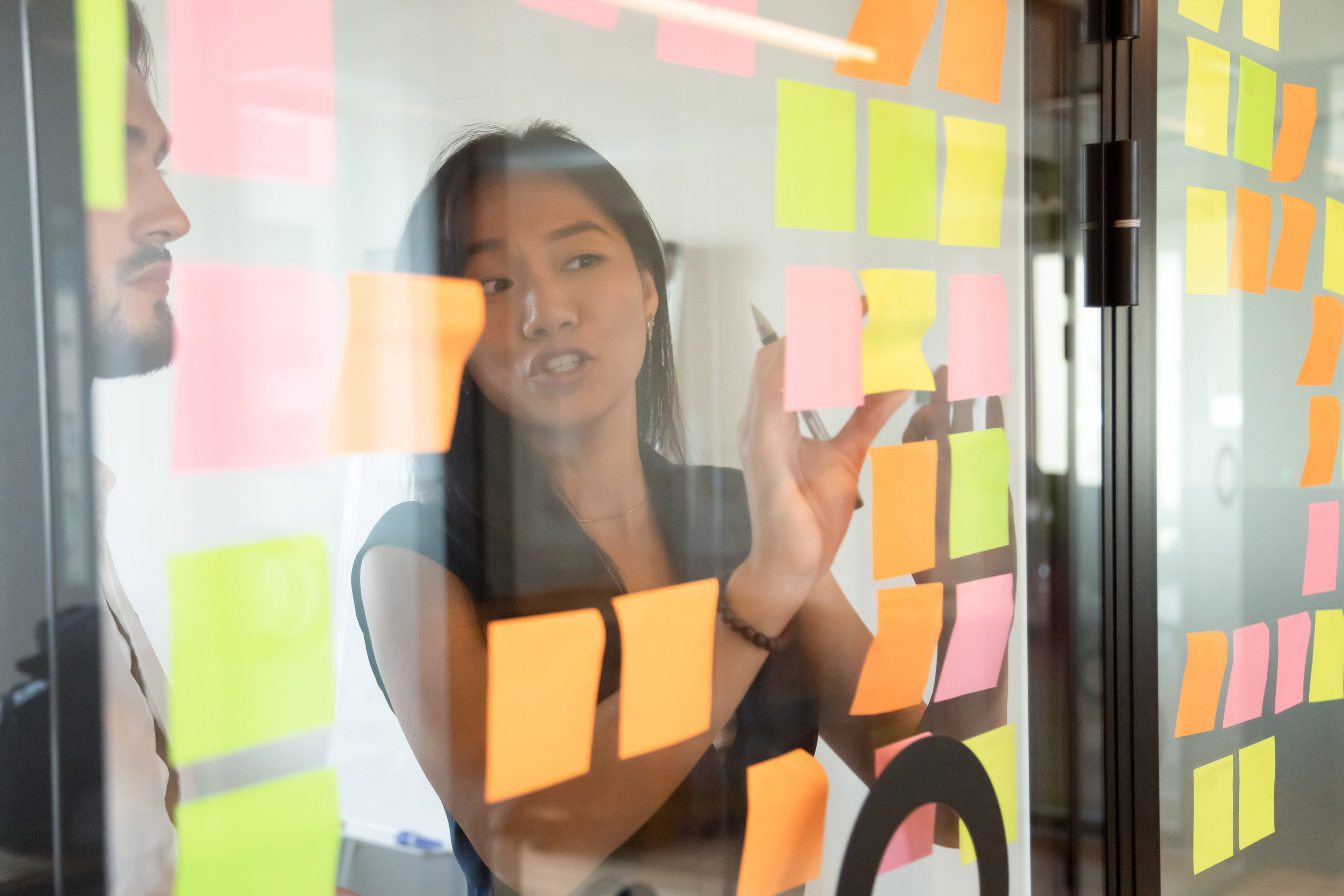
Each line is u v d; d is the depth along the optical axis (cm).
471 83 42
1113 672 78
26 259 32
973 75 65
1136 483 79
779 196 55
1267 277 89
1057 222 72
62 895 33
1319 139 93
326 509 39
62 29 32
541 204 45
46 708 33
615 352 48
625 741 50
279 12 37
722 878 55
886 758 63
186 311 35
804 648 58
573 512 47
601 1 47
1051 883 75
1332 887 100
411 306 41
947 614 66
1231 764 89
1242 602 89
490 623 44
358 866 40
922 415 64
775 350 56
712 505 53
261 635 37
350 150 39
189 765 36
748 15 53
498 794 45
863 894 62
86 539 33
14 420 32
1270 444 91
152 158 34
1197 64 81
